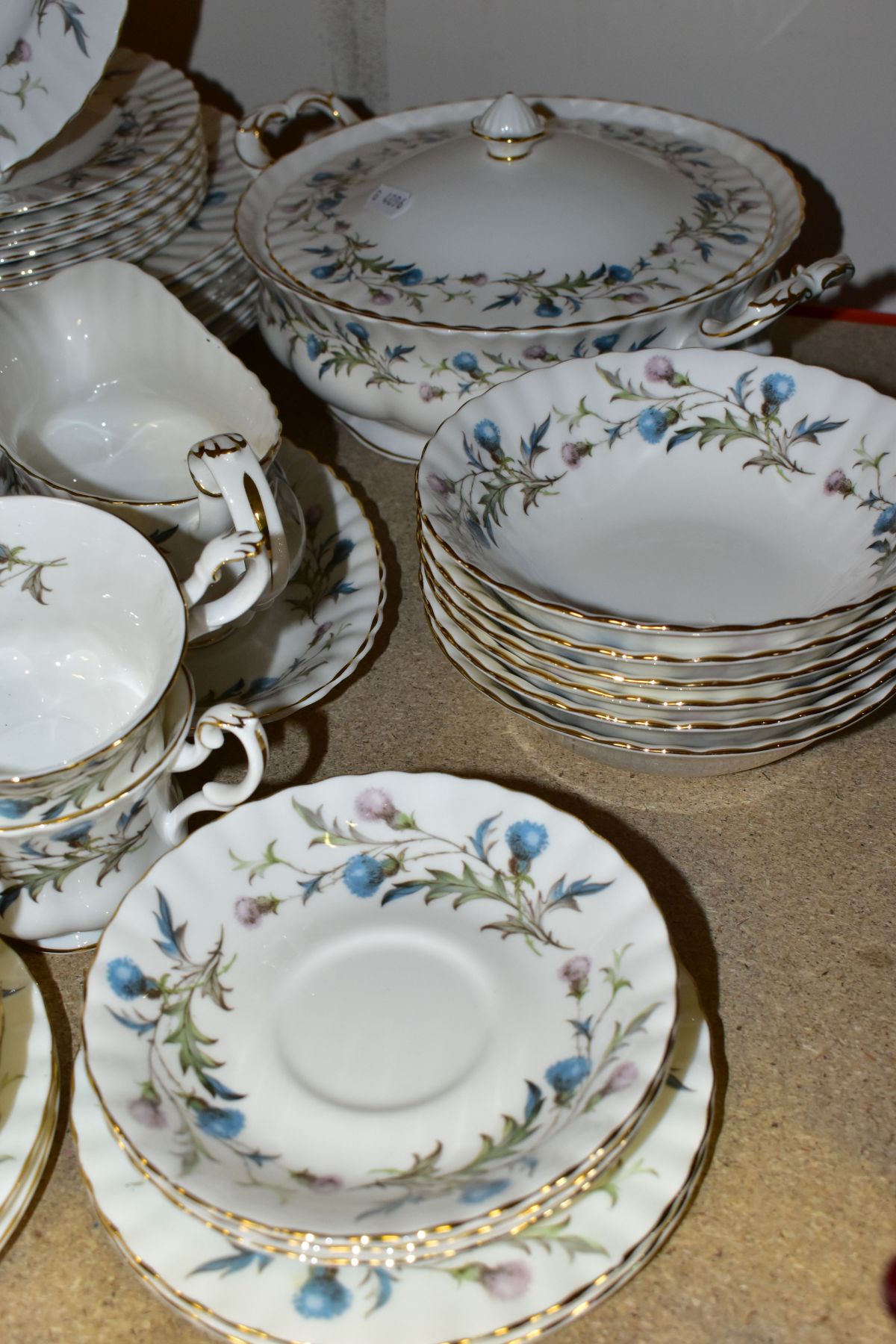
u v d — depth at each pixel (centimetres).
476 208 72
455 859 51
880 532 60
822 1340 43
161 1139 41
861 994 53
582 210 72
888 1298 43
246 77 103
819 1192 47
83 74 72
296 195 80
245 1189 40
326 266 72
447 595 59
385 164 80
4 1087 46
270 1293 40
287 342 76
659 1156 44
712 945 55
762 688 53
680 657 51
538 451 65
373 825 52
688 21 90
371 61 99
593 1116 40
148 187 77
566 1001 46
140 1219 43
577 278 70
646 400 66
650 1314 44
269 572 52
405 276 71
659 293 69
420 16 95
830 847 59
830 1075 50
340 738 65
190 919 49
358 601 67
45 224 74
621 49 93
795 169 96
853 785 62
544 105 87
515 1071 44
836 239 99
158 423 71
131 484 68
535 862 50
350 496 72
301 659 65
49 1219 47
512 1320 40
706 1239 46
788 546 63
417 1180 41
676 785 63
